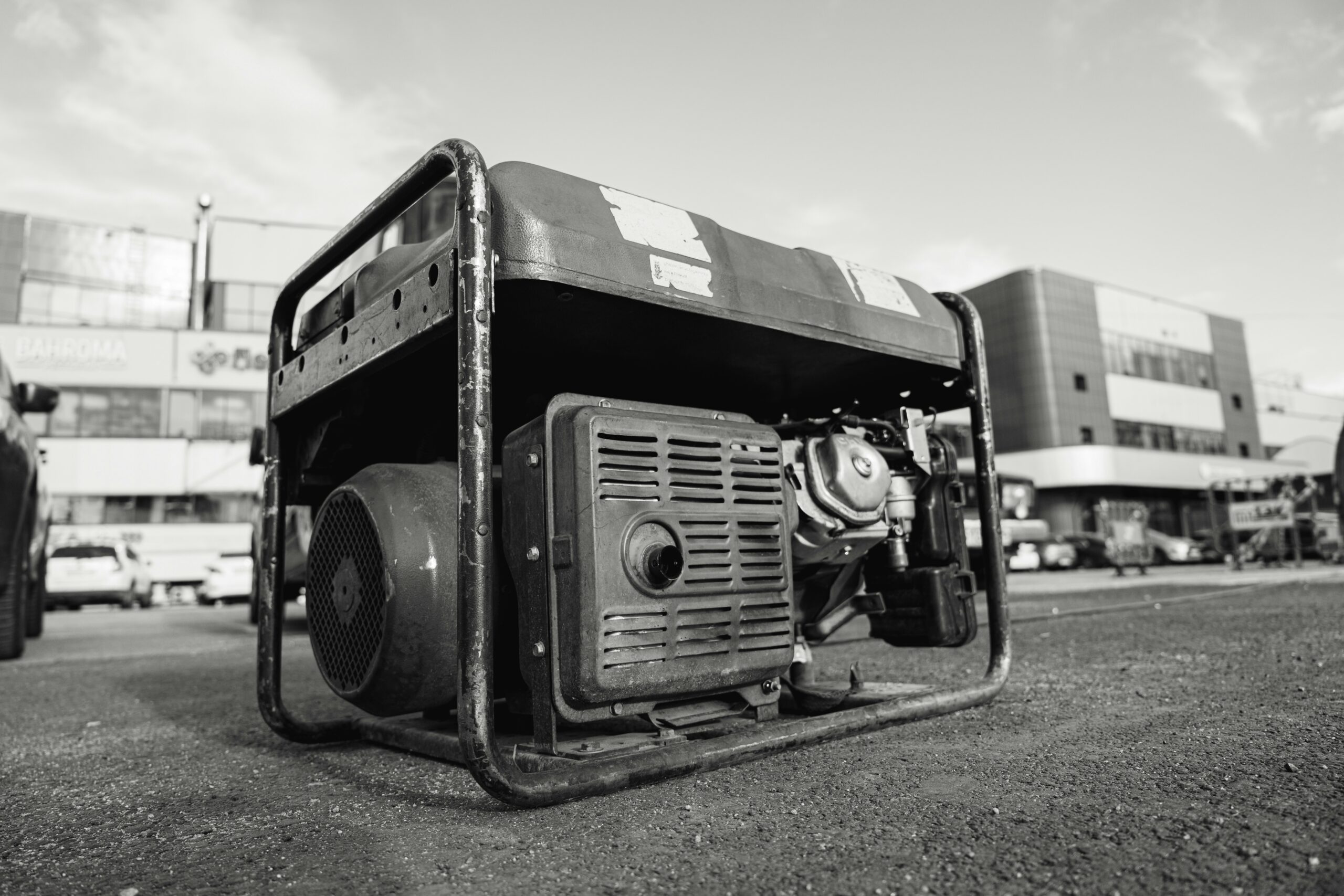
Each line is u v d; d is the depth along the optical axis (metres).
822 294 2.11
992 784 1.64
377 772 2.03
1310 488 18.73
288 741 2.51
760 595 1.86
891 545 2.45
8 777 2.15
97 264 37.47
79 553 16.45
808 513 2.09
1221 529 20.22
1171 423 37.91
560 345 2.02
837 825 1.43
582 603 1.60
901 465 2.49
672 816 1.52
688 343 2.06
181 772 2.14
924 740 2.05
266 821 1.64
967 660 3.68
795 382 2.54
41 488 6.92
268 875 1.33
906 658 3.85
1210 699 2.46
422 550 1.86
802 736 1.88
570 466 1.65
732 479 1.85
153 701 3.49
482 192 1.56
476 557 1.47
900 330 2.30
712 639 1.76
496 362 2.13
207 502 27.53
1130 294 37.66
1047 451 33.69
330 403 2.24
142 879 1.33
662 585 1.68
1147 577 13.96
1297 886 1.11
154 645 6.62
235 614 13.84
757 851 1.31
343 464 2.44
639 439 1.72
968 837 1.34
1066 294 35.44
